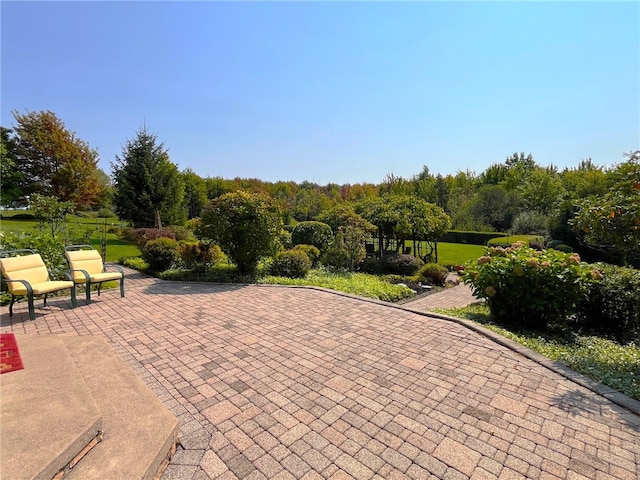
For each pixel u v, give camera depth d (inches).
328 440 87.4
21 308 214.4
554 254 197.6
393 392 112.7
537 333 189.3
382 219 481.1
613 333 196.9
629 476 75.0
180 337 163.6
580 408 103.7
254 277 319.9
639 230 138.3
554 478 74.3
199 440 87.3
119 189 692.1
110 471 67.6
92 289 269.1
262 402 106.0
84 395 87.1
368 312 209.5
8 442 66.9
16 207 765.3
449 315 211.2
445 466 77.8
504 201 949.2
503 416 98.9
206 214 317.7
